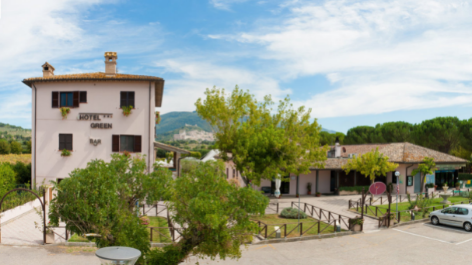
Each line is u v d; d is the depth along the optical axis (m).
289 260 13.12
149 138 24.50
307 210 23.31
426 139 46.97
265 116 23.38
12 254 12.62
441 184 35.78
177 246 8.30
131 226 8.13
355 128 61.62
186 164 29.94
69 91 24.34
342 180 32.97
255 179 20.59
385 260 13.22
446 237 16.75
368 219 20.92
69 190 7.71
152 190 8.70
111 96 24.44
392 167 26.25
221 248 7.61
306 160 23.00
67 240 14.17
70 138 24.23
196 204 6.93
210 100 22.38
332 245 15.34
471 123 42.59
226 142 22.30
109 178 7.89
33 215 18.84
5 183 18.89
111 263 5.93
